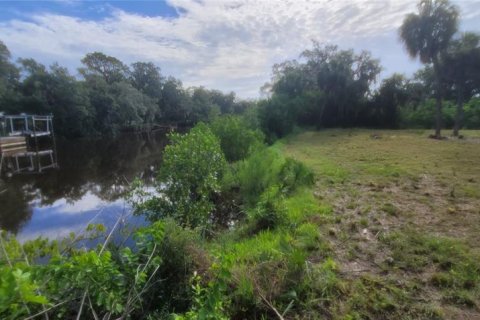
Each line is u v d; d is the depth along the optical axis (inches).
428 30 594.9
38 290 73.0
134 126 1708.9
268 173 282.4
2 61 1131.9
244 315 100.0
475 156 372.5
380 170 309.6
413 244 140.6
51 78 1162.0
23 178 490.3
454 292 103.2
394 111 1027.9
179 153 242.5
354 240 149.7
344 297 104.4
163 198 229.6
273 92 1247.5
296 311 99.3
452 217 174.4
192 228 195.3
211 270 102.0
